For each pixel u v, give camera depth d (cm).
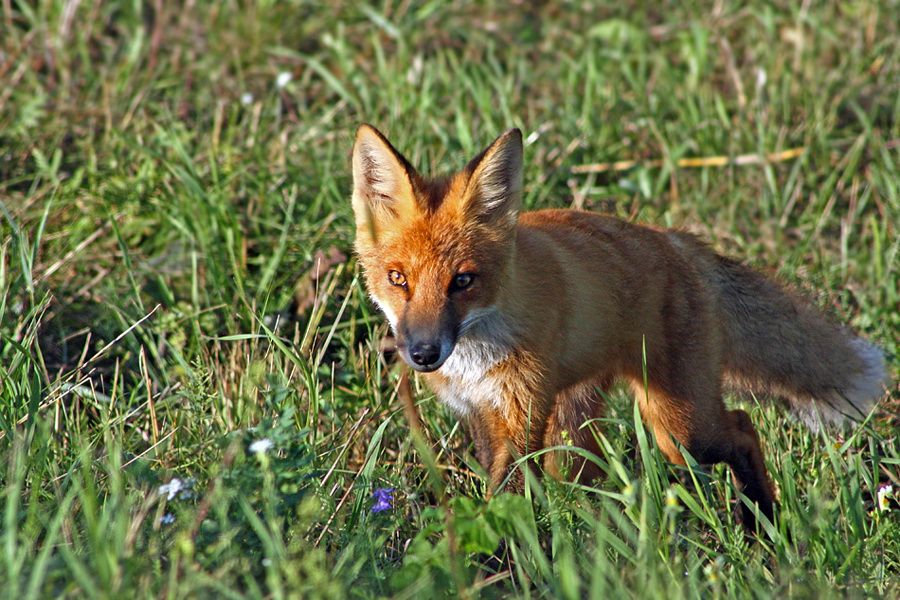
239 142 1340
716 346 908
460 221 779
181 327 1037
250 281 1085
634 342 886
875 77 1559
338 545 711
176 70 1511
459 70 1478
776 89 1504
